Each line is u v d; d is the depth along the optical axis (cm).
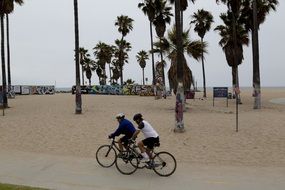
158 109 2939
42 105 3369
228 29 4203
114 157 1075
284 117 2306
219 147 1400
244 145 1426
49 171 1009
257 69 2994
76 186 852
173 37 2745
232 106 3347
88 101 3894
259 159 1186
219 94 3250
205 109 2938
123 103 3569
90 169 1035
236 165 1095
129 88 6012
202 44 2800
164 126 1938
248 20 3762
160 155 965
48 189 802
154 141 964
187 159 1197
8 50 4872
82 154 1295
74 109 2914
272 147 1374
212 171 1007
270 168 1045
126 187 845
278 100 4497
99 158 1076
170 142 1516
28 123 2130
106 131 1816
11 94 4784
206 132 1734
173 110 2852
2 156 1251
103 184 872
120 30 6919
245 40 4194
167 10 4350
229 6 3603
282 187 830
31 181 898
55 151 1359
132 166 1040
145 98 4594
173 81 2756
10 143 1549
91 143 1521
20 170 1022
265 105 3472
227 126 1916
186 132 1741
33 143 1541
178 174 972
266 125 1930
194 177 936
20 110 2905
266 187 830
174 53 2781
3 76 3091
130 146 995
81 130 1855
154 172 996
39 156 1250
